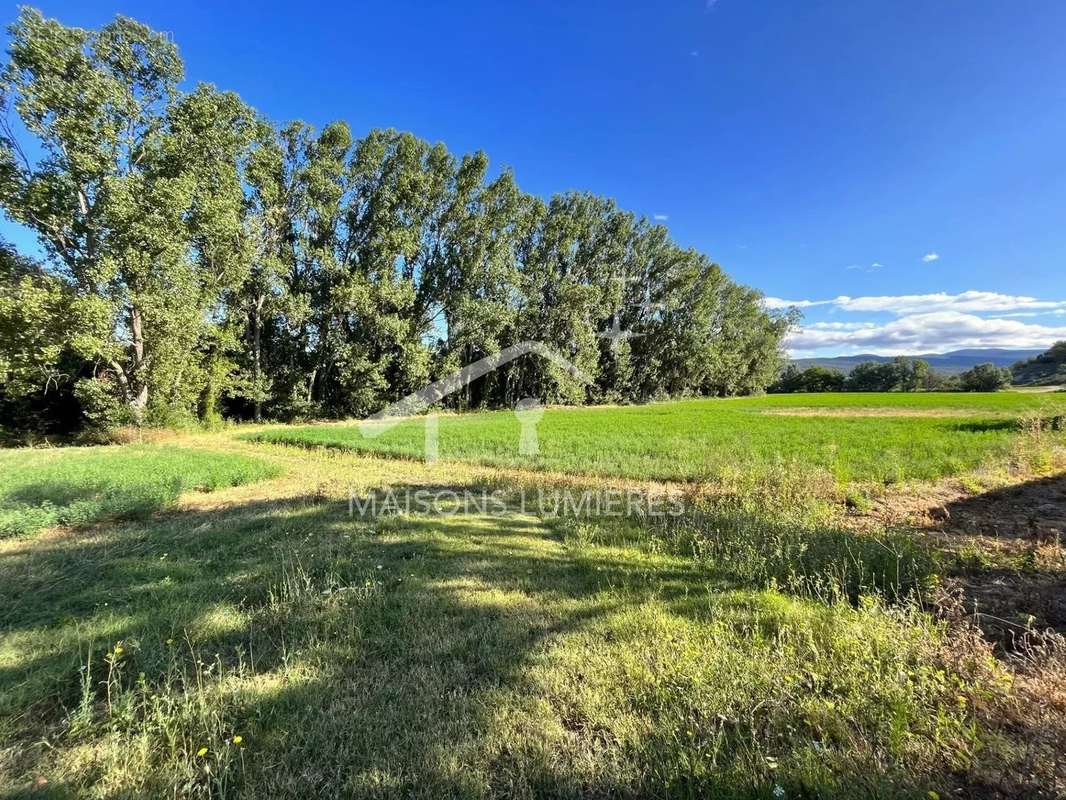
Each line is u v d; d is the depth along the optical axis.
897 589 4.19
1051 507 7.54
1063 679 2.80
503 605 4.22
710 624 3.71
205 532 6.69
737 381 75.31
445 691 2.96
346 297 28.38
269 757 2.39
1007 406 38.81
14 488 8.77
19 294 16.31
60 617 4.04
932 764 2.26
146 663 3.23
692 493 8.76
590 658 3.30
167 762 2.34
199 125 20.61
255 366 27.64
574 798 2.14
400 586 4.67
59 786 2.22
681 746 2.38
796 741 2.40
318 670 3.21
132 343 19.80
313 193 28.62
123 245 17.92
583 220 43.00
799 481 8.51
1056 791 2.06
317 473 11.66
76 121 16.78
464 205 34.12
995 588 4.32
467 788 2.19
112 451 15.25
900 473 9.83
